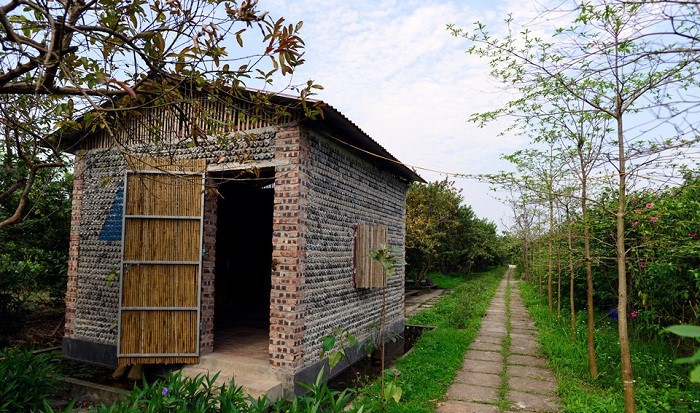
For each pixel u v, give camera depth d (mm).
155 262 6281
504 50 4754
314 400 4113
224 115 6277
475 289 18203
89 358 7340
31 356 5379
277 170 6043
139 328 6215
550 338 8859
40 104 4008
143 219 6293
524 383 6469
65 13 2621
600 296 9672
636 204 5742
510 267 41406
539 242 14023
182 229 6387
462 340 9078
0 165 5605
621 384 5805
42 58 2838
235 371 6125
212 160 6547
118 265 7164
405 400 5508
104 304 7285
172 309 6293
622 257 4699
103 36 3080
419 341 8961
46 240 9508
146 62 3133
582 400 5410
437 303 14844
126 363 6148
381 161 8633
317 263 6422
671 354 6672
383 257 5449
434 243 19719
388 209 9547
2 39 2711
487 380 6625
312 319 6277
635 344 7262
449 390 6141
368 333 8328
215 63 3297
